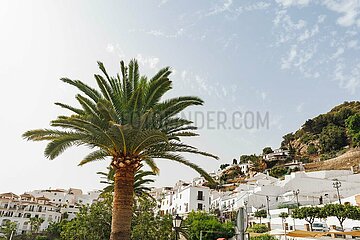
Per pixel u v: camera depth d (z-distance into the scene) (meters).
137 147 12.84
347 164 90.62
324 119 129.75
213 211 66.38
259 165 125.75
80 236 23.30
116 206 12.28
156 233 23.94
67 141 12.58
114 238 11.79
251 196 61.56
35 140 13.30
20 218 76.94
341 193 59.81
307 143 125.56
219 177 127.38
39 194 99.56
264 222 49.31
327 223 39.97
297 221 42.06
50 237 67.00
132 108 13.13
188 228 33.88
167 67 15.03
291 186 64.50
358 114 110.94
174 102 14.00
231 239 33.19
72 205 89.44
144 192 26.75
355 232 19.84
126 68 14.80
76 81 13.55
